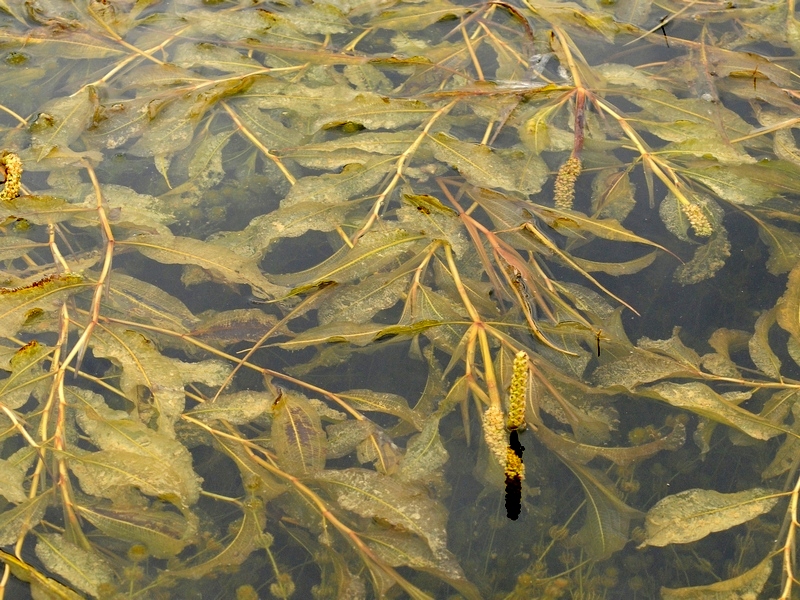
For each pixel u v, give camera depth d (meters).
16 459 0.81
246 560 0.85
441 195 0.98
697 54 1.10
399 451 0.84
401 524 0.80
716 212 0.97
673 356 0.89
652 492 0.89
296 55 1.09
